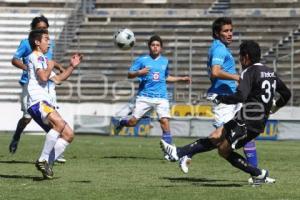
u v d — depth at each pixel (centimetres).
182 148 2708
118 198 2267
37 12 9969
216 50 3059
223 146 2594
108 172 3250
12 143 4084
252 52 2527
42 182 2742
